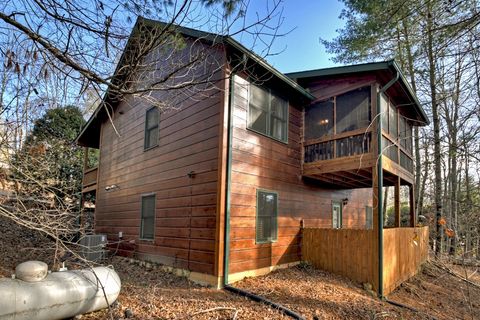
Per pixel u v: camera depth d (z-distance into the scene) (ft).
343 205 35.35
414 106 31.35
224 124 21.07
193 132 23.43
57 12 9.75
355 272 23.57
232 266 20.66
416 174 41.27
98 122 40.40
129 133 32.53
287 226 26.20
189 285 20.20
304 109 29.40
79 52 10.55
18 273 12.29
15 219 11.22
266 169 24.45
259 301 17.15
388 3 16.71
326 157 26.99
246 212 22.17
